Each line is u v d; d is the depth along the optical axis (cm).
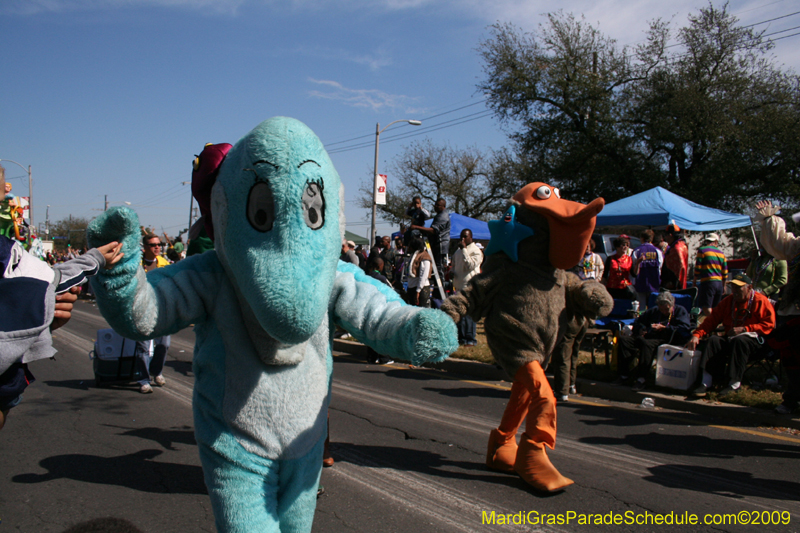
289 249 172
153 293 191
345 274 223
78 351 1022
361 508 379
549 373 786
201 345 205
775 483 425
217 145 211
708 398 640
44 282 211
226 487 192
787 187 2584
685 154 2795
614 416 609
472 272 944
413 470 449
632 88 2864
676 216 1299
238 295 200
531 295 380
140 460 466
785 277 871
